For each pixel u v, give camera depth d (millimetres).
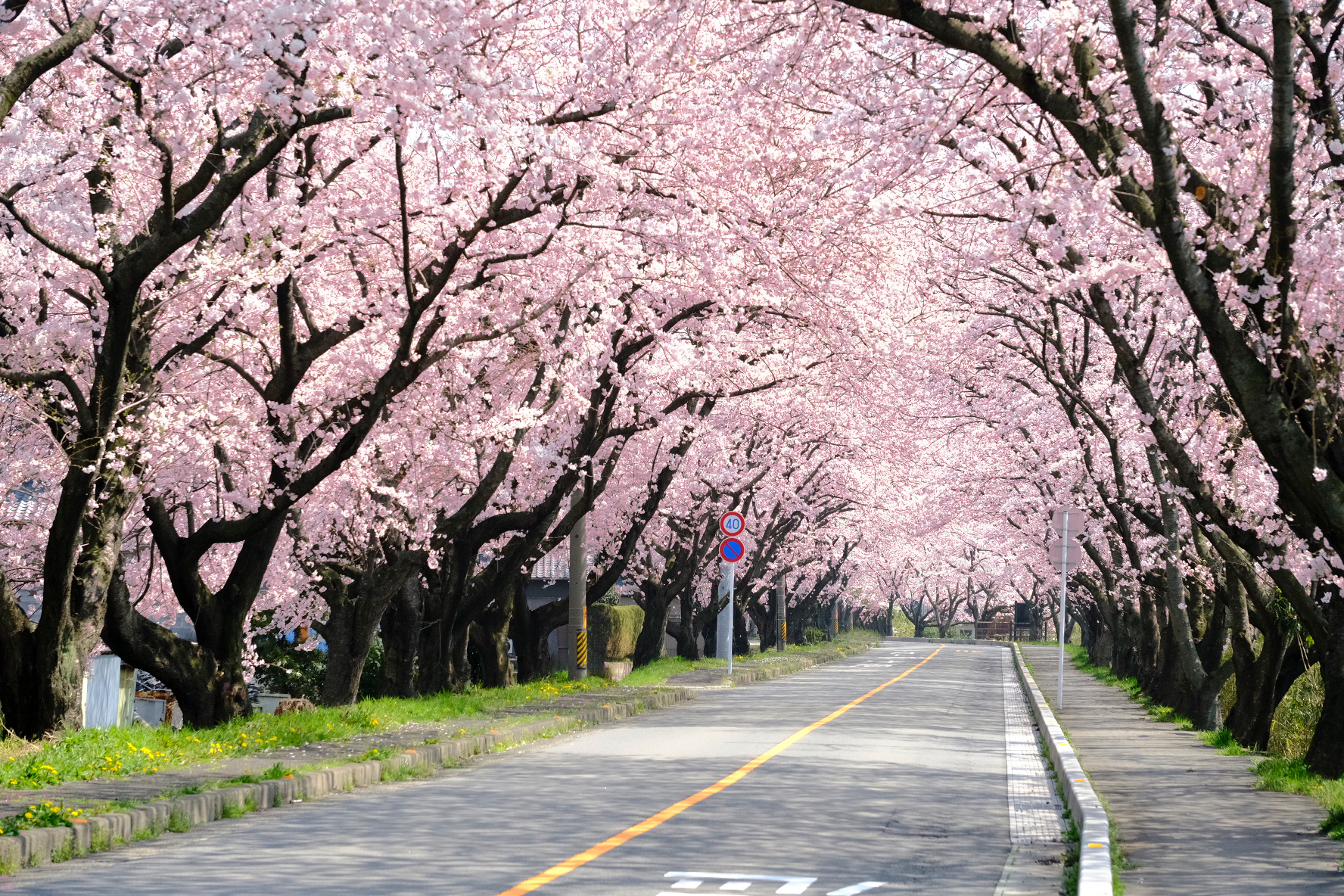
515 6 14805
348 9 12070
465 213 18656
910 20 10789
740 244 19859
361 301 19406
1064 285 13859
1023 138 15539
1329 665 14922
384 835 10758
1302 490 10062
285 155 18156
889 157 14227
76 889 8359
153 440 16406
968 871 9422
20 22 12367
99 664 22266
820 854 9984
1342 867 9047
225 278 17109
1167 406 21438
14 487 21000
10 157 16047
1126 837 10602
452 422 22391
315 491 22391
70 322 16984
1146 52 11398
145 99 14961
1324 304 10508
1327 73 11211
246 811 12133
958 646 82562
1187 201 14195
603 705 24641
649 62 16172
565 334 21750
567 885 8516
